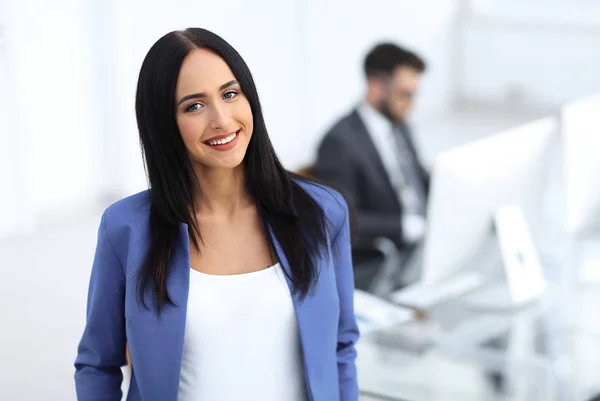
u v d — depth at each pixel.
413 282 3.35
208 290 1.89
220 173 1.92
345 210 2.04
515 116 9.02
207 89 1.78
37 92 5.90
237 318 1.88
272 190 1.94
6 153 5.79
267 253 1.95
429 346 2.87
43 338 4.46
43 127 6.00
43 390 3.94
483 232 3.16
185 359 1.89
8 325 4.61
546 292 3.28
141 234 1.88
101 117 6.32
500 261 3.22
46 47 5.89
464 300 3.20
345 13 7.94
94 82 6.23
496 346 2.88
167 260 1.86
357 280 3.36
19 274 5.30
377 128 4.31
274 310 1.90
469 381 2.66
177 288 1.86
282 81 7.49
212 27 6.75
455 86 9.39
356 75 8.26
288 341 1.92
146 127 1.83
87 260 5.55
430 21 8.93
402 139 4.41
